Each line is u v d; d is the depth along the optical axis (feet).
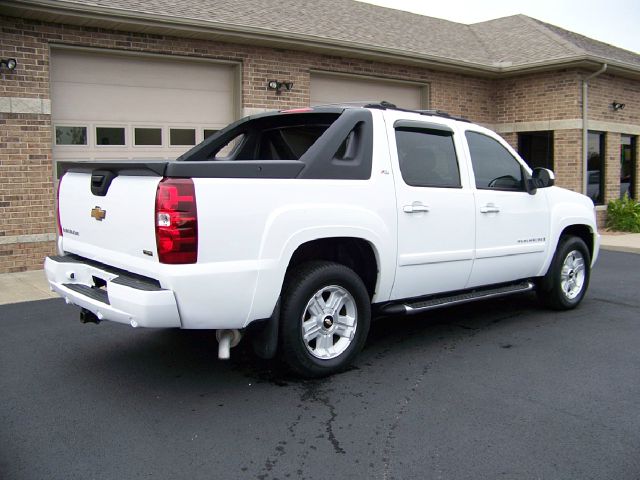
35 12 27.07
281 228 12.71
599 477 9.81
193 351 16.42
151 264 11.84
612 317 20.26
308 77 37.40
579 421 11.95
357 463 10.29
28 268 28.58
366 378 14.32
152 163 11.60
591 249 22.11
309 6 44.27
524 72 46.29
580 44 52.60
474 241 17.03
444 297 17.11
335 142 14.12
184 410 12.50
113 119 31.24
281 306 13.37
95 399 13.09
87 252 14.06
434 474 9.92
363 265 15.21
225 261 11.99
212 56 33.47
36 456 10.54
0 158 27.50
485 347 16.80
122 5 30.27
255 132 18.85
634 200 50.19
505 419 12.04
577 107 44.88
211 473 9.97
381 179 14.78
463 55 46.29
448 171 16.78
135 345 16.97
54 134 29.60
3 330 18.42
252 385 13.91
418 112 16.65
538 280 20.49
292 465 10.23
